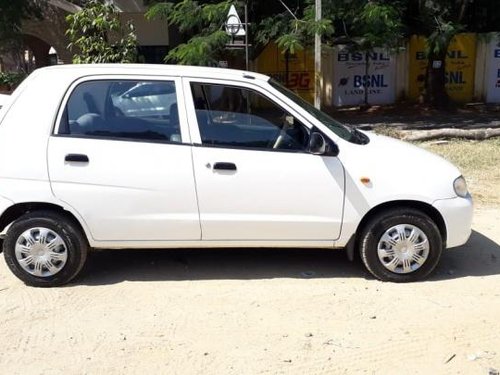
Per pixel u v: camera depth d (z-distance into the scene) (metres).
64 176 4.88
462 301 4.70
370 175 4.94
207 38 13.35
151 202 4.92
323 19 12.93
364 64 21.09
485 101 21.69
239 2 14.08
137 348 4.00
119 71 5.02
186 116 4.96
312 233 5.01
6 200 4.90
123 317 4.47
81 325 4.35
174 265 5.56
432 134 12.23
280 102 5.01
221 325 4.31
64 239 4.97
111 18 14.91
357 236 5.14
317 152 4.89
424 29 17.20
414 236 5.01
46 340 4.13
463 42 21.52
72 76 5.00
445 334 4.14
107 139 4.94
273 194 4.92
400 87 21.56
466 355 3.87
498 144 11.63
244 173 4.89
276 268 5.45
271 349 3.96
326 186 4.93
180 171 4.89
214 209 4.94
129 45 14.51
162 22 19.05
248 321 4.37
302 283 5.09
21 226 4.96
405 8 15.64
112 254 5.86
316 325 4.29
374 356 3.87
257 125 5.01
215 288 5.00
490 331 4.18
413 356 3.86
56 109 4.95
